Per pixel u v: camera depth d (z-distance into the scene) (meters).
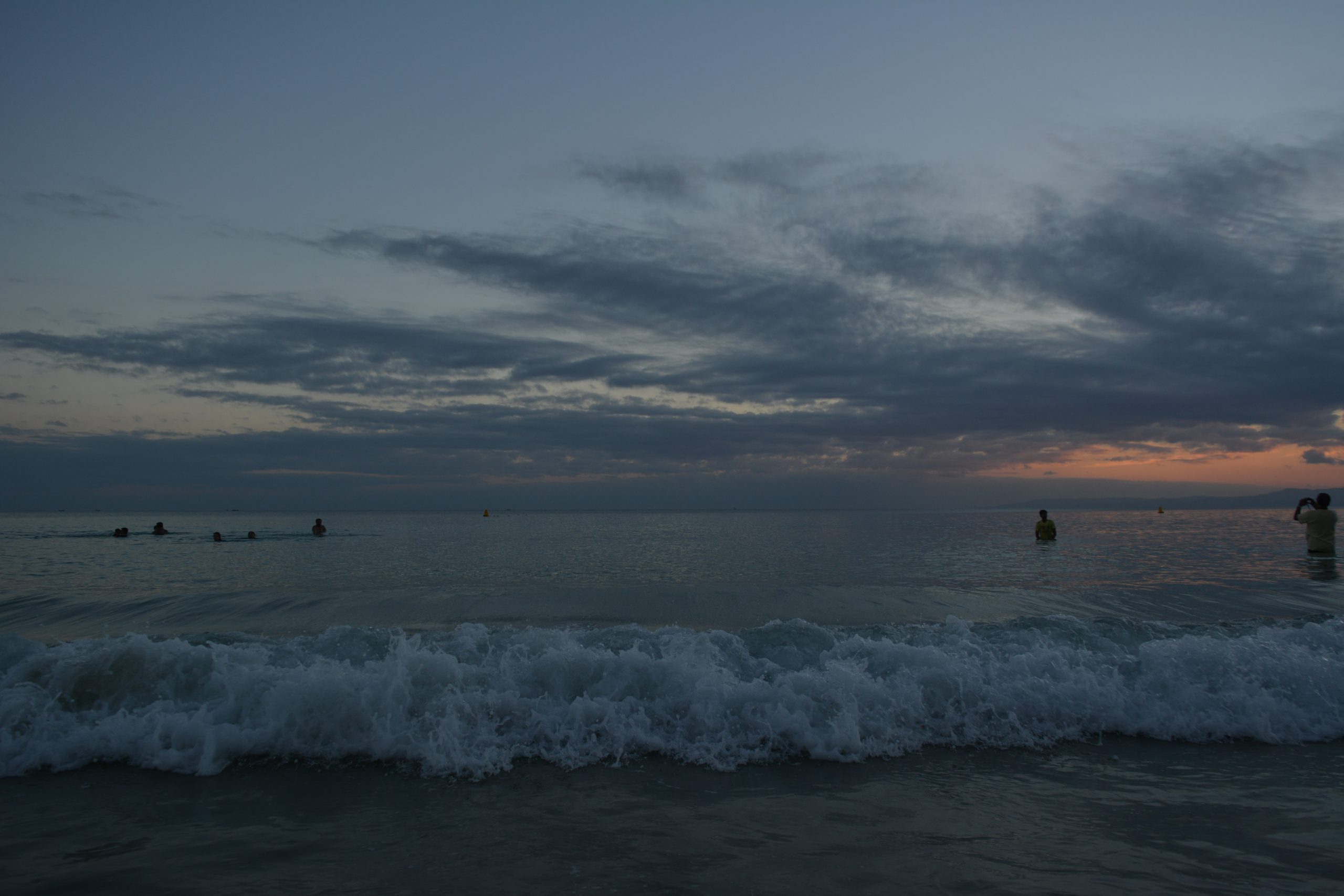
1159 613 9.44
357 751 4.78
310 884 3.14
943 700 5.44
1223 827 3.78
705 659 5.85
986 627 7.09
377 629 6.80
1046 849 3.51
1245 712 5.41
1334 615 8.62
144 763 4.62
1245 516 65.25
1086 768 4.66
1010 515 104.69
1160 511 82.81
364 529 47.62
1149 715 5.39
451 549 25.75
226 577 15.66
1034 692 5.55
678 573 16.23
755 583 13.71
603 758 4.76
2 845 3.52
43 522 73.12
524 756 4.77
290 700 4.92
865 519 78.88
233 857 3.40
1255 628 7.21
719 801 4.11
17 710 4.98
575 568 17.52
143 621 8.81
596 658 5.62
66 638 7.98
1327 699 5.57
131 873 3.24
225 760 4.64
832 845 3.54
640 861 3.35
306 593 10.53
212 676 5.42
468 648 6.30
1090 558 18.97
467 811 3.96
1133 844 3.57
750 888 3.10
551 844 3.54
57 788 4.25
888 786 4.36
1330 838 3.66
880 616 9.05
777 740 4.98
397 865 3.32
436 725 4.92
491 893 3.06
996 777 4.51
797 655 6.27
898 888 3.11
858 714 5.14
